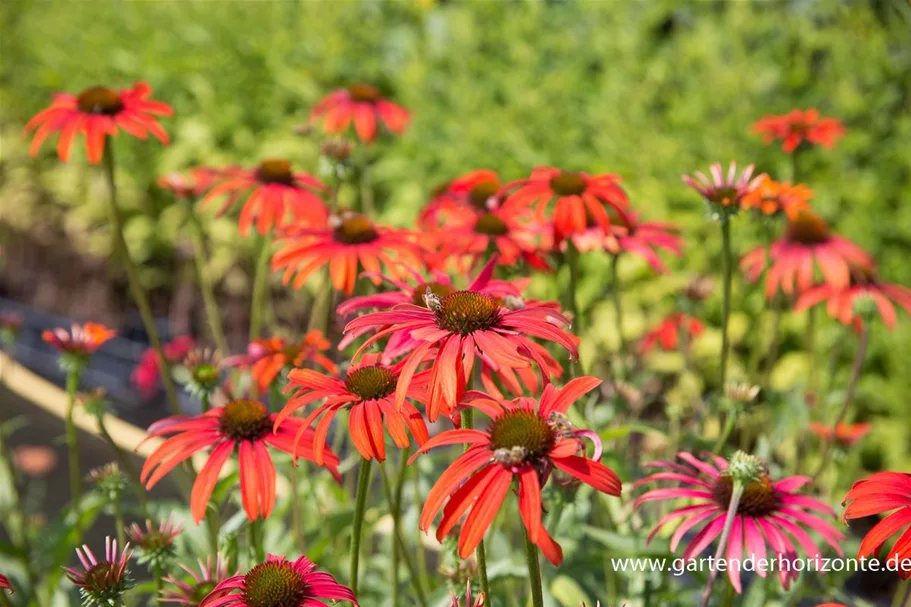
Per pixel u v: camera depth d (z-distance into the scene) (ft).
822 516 3.60
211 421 3.16
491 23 8.06
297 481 3.68
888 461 5.23
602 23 7.57
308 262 3.53
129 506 3.77
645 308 6.00
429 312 2.92
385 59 8.21
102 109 3.91
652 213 6.16
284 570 2.80
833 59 6.70
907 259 5.96
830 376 4.45
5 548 3.77
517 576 3.41
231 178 4.17
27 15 10.05
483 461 2.74
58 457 5.45
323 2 8.48
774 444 3.99
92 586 2.97
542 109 6.98
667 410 3.80
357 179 5.27
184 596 3.04
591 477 2.70
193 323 7.45
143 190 8.05
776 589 3.46
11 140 9.14
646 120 6.70
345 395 2.93
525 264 3.82
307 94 7.70
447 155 6.95
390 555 3.90
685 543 3.47
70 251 8.28
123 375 6.84
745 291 5.64
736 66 6.66
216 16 8.48
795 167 4.51
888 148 6.36
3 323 4.41
